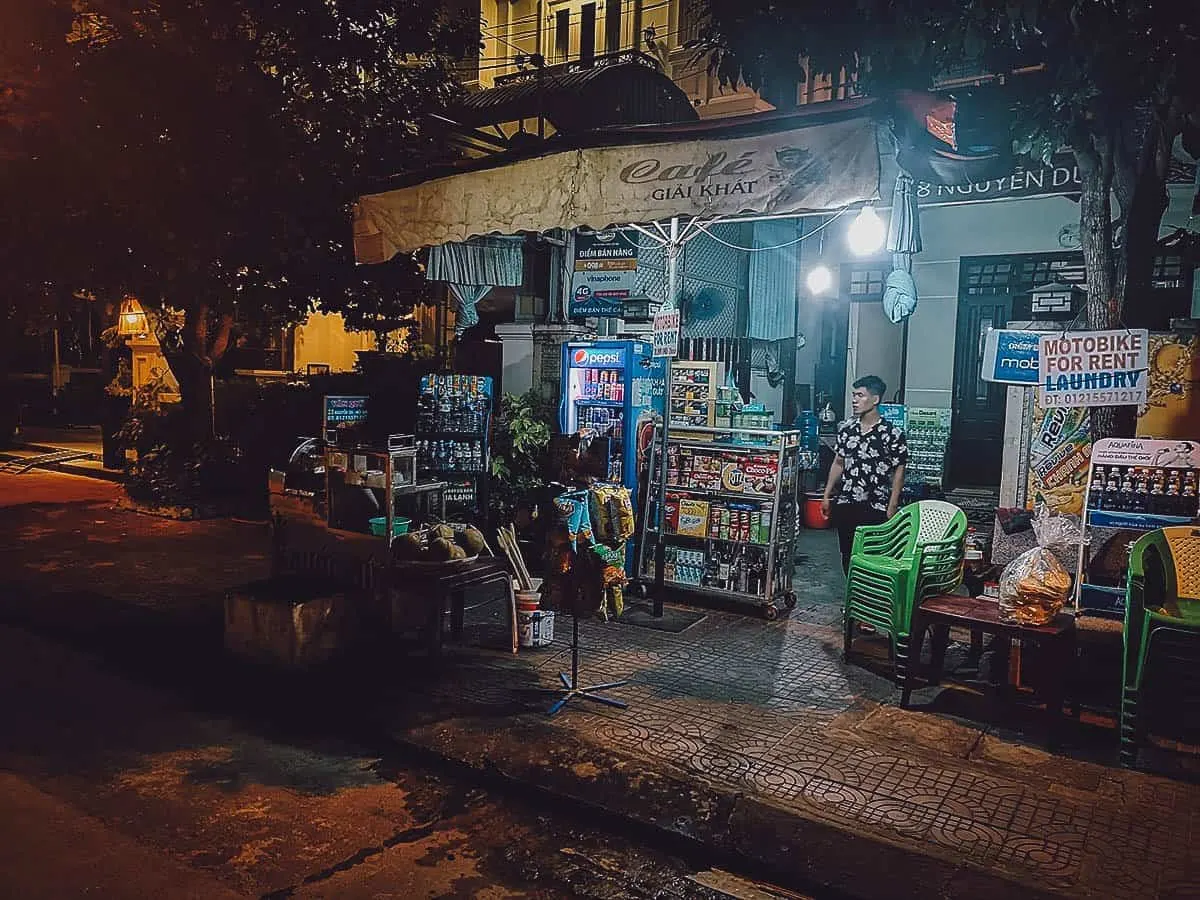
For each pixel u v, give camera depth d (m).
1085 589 5.03
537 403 9.57
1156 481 4.98
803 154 4.68
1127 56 3.99
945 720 4.87
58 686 5.45
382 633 5.91
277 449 10.94
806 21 4.54
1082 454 5.71
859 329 10.63
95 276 8.98
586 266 9.47
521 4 14.48
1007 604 4.78
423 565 5.62
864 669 5.70
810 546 9.45
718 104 12.47
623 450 7.58
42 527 10.02
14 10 7.35
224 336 10.98
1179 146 6.75
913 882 3.36
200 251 8.61
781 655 5.96
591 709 5.00
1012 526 6.00
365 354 11.39
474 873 3.57
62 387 21.12
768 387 11.23
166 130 8.09
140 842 3.71
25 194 8.04
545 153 5.62
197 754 4.58
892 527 5.66
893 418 9.62
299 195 8.81
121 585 7.57
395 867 3.60
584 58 12.69
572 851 3.77
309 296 10.32
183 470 10.82
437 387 8.27
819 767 4.30
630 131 5.27
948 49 4.52
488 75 14.70
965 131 4.81
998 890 3.30
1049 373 4.87
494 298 12.82
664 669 5.67
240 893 3.36
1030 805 3.93
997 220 9.20
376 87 10.09
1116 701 4.91
